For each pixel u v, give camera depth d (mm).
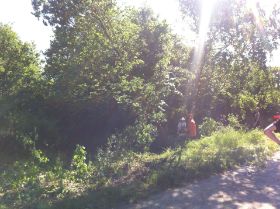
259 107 31391
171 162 11812
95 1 23812
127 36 23672
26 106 25250
